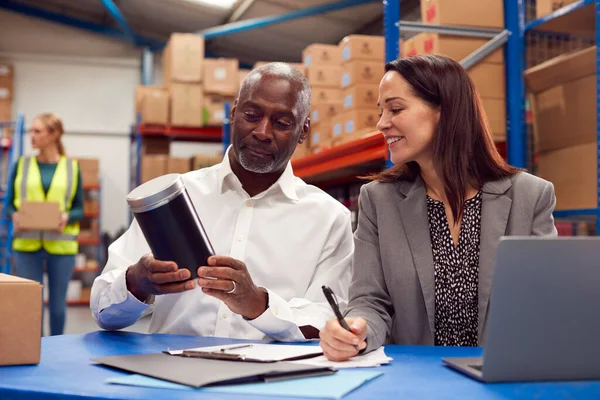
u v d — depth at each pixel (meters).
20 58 9.09
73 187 4.12
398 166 1.57
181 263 1.12
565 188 2.89
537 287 0.83
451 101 1.44
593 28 2.99
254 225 1.65
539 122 3.01
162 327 1.63
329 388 0.80
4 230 5.41
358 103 3.54
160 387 0.81
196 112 6.14
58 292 3.95
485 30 2.93
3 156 8.04
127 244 1.63
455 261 1.45
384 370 0.95
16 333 0.98
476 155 1.47
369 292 1.46
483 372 0.84
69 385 0.83
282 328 1.34
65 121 9.23
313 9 7.22
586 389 0.81
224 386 0.81
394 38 2.79
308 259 1.66
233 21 8.34
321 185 4.63
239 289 1.22
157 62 9.63
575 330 0.85
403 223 1.48
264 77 1.57
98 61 9.37
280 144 1.58
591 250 0.84
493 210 1.42
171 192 1.05
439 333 1.43
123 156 9.40
